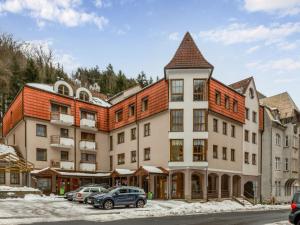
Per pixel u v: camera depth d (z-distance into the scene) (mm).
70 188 47969
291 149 57000
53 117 48438
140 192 32625
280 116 59219
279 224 20281
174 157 41281
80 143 51188
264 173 52844
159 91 44188
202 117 41531
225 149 45281
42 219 23594
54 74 99688
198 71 41812
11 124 52750
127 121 50344
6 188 38531
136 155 47875
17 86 76562
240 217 25516
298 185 59531
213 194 42250
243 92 50500
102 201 30297
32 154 45844
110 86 109562
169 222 21734
